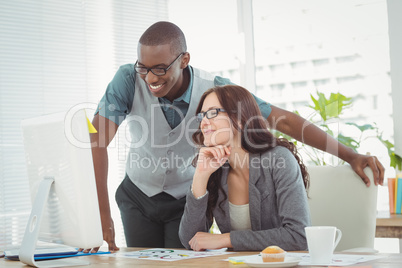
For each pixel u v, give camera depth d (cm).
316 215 204
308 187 192
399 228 230
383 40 333
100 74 366
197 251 151
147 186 210
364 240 197
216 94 167
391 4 322
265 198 165
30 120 148
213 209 176
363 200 199
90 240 128
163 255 142
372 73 336
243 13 381
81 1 364
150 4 383
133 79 202
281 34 371
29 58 348
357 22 342
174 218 208
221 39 385
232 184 175
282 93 370
